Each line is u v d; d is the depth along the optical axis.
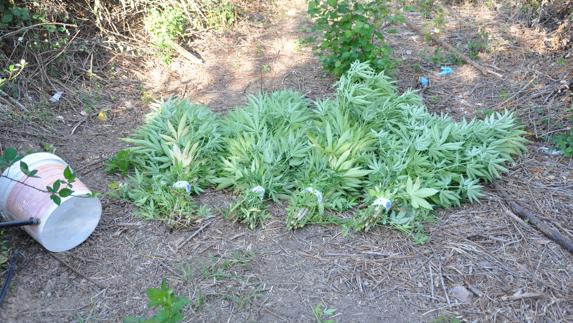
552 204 3.63
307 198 3.39
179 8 5.82
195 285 2.94
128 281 2.97
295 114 4.13
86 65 5.15
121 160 3.83
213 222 3.42
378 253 3.21
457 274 3.07
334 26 5.04
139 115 4.69
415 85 5.20
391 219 3.39
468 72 5.44
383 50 5.04
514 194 3.72
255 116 4.07
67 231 3.08
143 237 3.28
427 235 3.34
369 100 4.24
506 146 4.02
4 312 2.72
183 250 3.19
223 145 4.00
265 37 6.14
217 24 6.18
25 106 4.45
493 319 2.79
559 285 2.99
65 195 2.75
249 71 5.46
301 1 7.03
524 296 2.91
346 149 3.72
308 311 2.82
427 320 2.78
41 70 4.77
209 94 5.04
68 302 2.82
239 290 2.92
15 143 4.02
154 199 3.52
